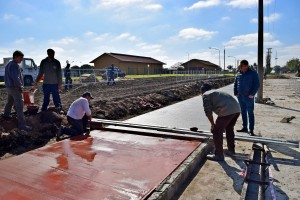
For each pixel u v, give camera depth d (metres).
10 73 6.41
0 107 9.15
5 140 5.84
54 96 8.30
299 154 5.66
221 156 5.26
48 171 4.18
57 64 8.13
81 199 3.35
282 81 40.44
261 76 13.95
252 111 7.11
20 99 6.56
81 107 6.48
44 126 7.03
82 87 18.23
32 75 21.55
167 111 11.38
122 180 3.89
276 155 5.60
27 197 3.38
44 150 5.21
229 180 4.38
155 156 4.94
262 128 8.00
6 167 4.31
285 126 8.28
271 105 13.11
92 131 6.89
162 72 70.50
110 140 6.01
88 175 4.05
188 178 4.45
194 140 6.05
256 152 5.66
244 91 7.07
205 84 5.29
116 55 61.69
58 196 3.41
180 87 20.88
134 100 12.35
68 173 4.11
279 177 4.50
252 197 3.89
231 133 5.53
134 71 61.81
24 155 4.90
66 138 6.45
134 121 9.09
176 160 4.73
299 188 4.10
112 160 4.71
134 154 5.04
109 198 3.38
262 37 13.72
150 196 3.44
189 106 13.01
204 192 3.96
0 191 3.52
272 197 3.81
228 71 78.94
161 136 6.38
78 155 4.94
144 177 4.01
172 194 3.83
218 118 5.20
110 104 10.62
